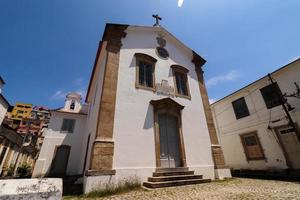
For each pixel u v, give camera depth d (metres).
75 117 16.58
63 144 15.17
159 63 10.66
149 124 8.23
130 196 5.03
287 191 5.08
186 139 9.10
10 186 1.46
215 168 9.03
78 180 9.36
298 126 10.41
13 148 17.59
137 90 8.77
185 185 6.74
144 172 7.01
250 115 13.41
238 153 13.83
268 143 11.89
